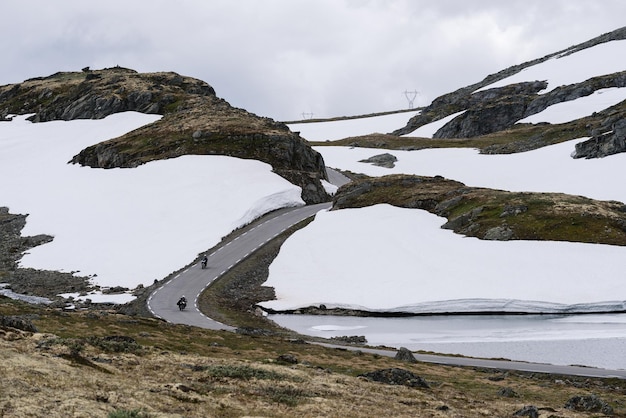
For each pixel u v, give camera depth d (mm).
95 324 53938
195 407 26422
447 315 81500
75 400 23359
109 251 109000
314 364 48344
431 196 121688
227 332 62469
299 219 122375
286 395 31375
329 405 30578
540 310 79438
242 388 31984
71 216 130125
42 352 31656
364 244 102500
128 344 39375
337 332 72750
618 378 50000
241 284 90938
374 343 67250
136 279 95500
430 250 97688
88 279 96812
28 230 126375
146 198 132875
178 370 34375
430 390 40062
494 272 88188
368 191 132250
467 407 35938
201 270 95688
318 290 88438
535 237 97500
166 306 79062
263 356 48688
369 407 31453
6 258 110125
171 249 106875
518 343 65875
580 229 97750
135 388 27625
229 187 133500
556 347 63625
